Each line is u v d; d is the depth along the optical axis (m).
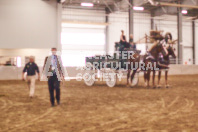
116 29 33.44
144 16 34.53
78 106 7.41
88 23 29.81
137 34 34.16
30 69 9.12
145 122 5.32
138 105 7.48
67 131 4.65
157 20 34.41
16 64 22.08
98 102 8.13
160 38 11.89
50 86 7.34
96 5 31.89
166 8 31.19
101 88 12.44
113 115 6.08
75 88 12.48
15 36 21.31
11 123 5.34
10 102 8.37
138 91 11.08
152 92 10.67
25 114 6.32
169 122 5.31
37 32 21.81
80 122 5.38
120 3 29.73
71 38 31.75
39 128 4.89
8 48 21.17
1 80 18.31
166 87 12.58
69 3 30.31
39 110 6.86
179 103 7.79
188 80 17.27
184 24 34.75
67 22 28.92
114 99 8.76
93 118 5.76
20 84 15.12
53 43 22.27
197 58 35.41
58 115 6.14
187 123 5.21
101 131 4.62
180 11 27.75
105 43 33.34
